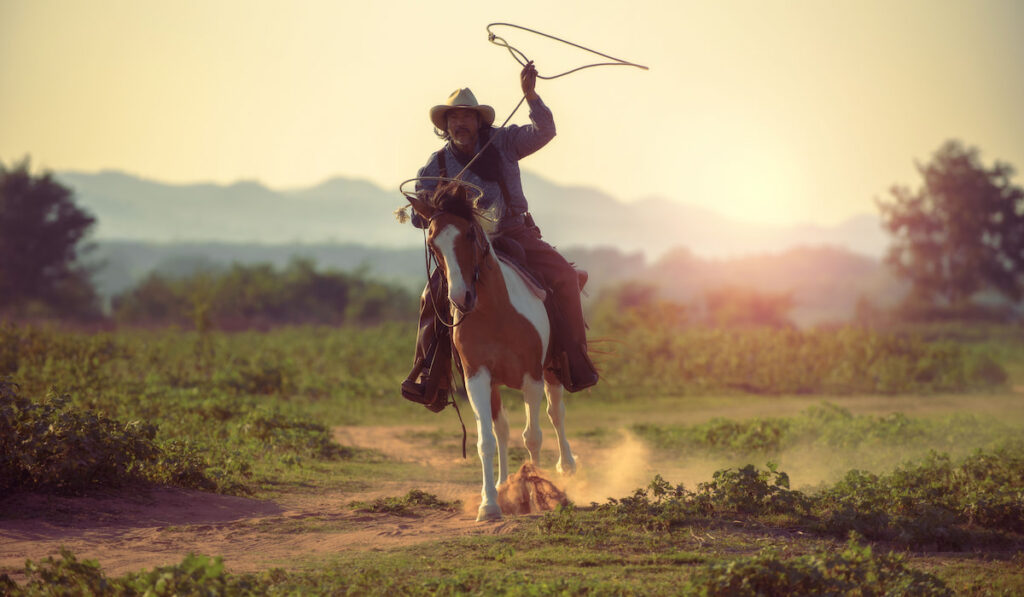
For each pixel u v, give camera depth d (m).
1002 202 156.38
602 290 181.50
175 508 17.27
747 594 10.68
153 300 123.50
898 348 56.09
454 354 17.14
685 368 53.59
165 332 71.75
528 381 17.02
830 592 10.60
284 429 27.77
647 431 32.72
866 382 52.34
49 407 17.83
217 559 10.92
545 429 35.03
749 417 39.41
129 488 18.02
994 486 17.33
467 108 17.70
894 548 14.10
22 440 16.98
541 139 17.84
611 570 12.61
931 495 16.42
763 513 15.60
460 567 12.83
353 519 16.67
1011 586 11.86
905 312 150.75
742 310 124.12
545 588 11.07
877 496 16.05
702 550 13.50
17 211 131.25
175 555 13.91
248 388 42.12
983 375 54.53
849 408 42.34
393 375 53.28
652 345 55.72
